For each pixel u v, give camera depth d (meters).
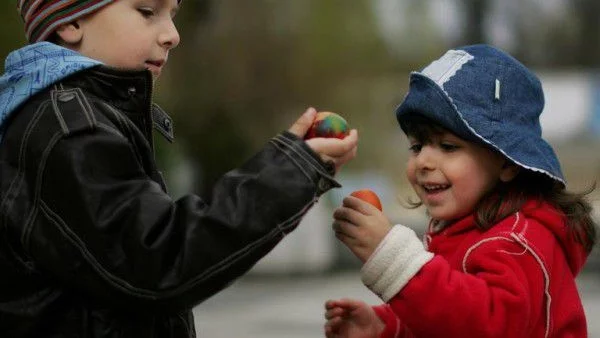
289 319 16.80
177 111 23.05
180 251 2.68
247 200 2.72
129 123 2.92
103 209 2.69
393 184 28.91
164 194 2.77
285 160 2.78
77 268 2.70
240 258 2.71
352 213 3.21
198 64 23.12
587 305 18.75
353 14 25.00
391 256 3.14
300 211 2.76
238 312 18.00
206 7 23.09
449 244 3.46
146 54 3.04
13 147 2.83
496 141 3.34
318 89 24.28
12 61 2.99
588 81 40.16
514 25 43.88
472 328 3.11
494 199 3.42
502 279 3.19
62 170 2.72
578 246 3.48
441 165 3.40
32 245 2.74
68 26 3.02
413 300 3.12
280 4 23.91
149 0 3.05
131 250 2.67
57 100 2.83
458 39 37.91
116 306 2.73
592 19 45.16
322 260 25.31
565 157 39.09
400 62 26.94
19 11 3.16
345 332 3.61
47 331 2.81
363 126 26.23
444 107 3.35
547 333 3.30
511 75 3.44
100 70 2.93
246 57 23.48
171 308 2.69
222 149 23.61
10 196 2.78
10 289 2.82
